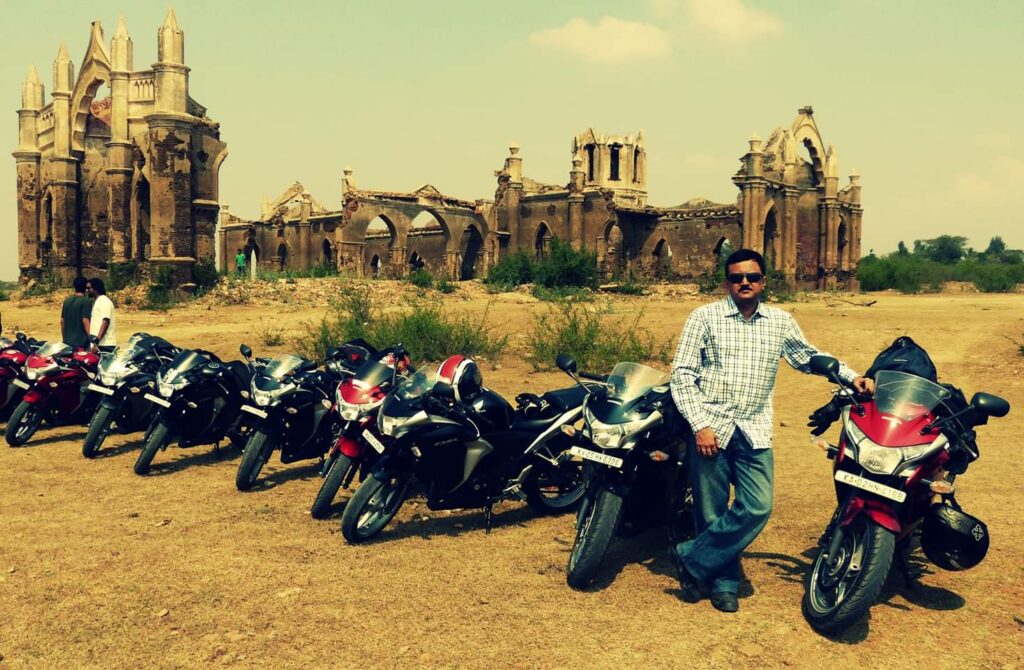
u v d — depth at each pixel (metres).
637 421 4.81
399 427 5.70
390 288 33.16
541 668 3.88
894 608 4.57
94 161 39.16
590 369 13.70
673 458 5.13
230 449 8.82
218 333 19.62
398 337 15.08
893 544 4.06
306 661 3.95
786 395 11.56
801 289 48.44
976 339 15.88
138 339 8.70
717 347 4.52
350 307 18.77
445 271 55.19
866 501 4.19
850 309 26.55
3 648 4.09
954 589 4.82
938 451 4.18
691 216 51.62
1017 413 9.80
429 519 6.41
